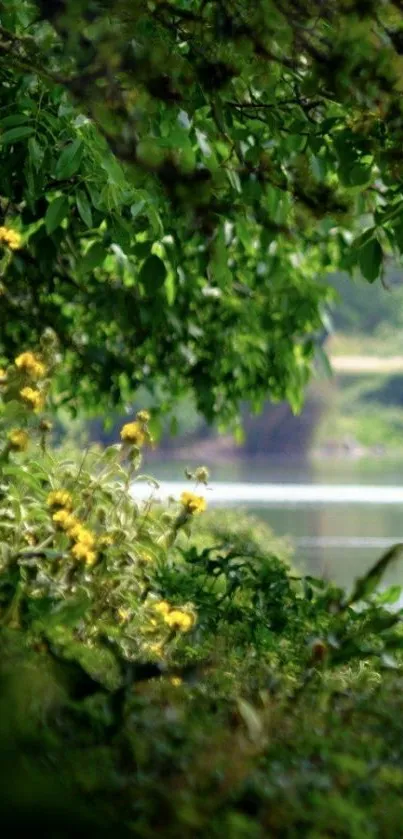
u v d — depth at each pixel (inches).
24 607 335.9
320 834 209.5
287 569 572.7
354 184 482.3
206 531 1183.6
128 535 447.8
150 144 459.8
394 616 370.6
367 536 1935.3
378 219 483.5
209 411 898.7
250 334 909.8
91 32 426.0
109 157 537.6
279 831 209.2
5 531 411.8
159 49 431.2
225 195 583.8
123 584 430.0
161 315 821.2
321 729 271.4
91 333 895.7
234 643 465.1
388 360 5034.5
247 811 215.3
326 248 912.9
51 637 313.9
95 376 853.2
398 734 273.6
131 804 207.8
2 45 482.6
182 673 293.7
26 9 546.3
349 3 408.2
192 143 548.7
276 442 4926.2
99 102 439.2
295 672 415.5
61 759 215.3
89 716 245.9
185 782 220.8
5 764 183.2
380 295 4995.1
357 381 5054.1
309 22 422.0
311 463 4734.3
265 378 927.7
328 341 5049.2
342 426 4995.1
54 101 603.2
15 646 269.3
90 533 417.7
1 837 173.3
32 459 475.2
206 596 526.6
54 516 405.7
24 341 818.2
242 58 438.3
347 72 414.3
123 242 620.4
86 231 764.6
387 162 458.9
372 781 232.1
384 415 5049.2
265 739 252.2
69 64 443.8
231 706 288.4
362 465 4670.3
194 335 884.6
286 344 912.3
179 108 469.1
